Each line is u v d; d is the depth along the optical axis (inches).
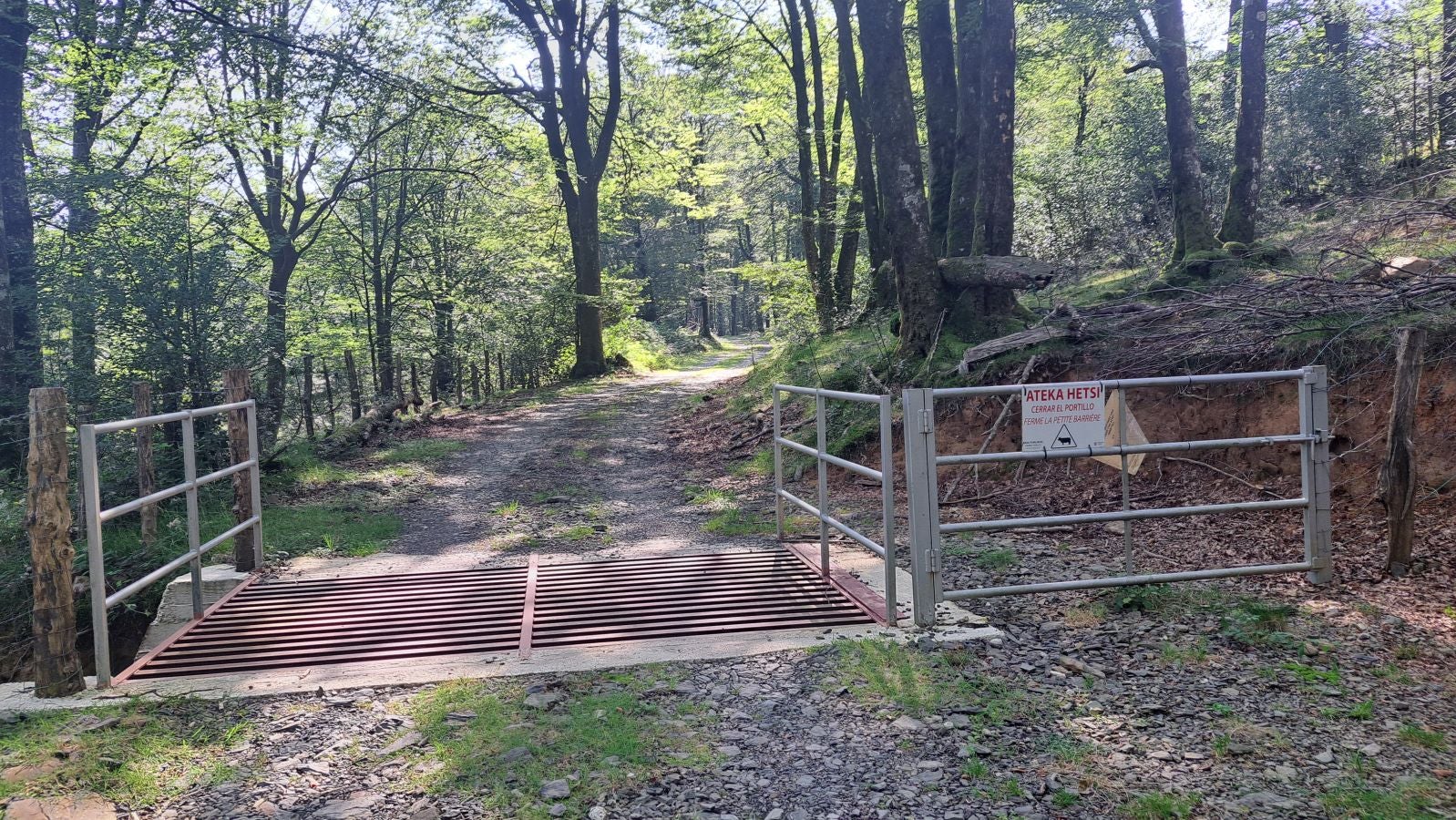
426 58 951.0
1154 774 128.1
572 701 160.7
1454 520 238.2
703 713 154.4
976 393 196.9
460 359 1063.6
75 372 388.8
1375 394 278.4
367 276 982.4
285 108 685.9
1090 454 199.9
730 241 2090.3
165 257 397.1
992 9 467.8
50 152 674.2
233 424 266.5
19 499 366.9
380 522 354.9
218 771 136.6
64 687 170.2
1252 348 311.9
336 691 168.9
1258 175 496.7
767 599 226.7
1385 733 137.9
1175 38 504.1
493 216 1081.4
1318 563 213.8
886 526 198.1
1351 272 366.3
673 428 653.9
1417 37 646.5
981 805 121.4
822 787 127.9
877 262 699.4
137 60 574.2
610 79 1052.5
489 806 124.1
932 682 163.6
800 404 539.5
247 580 257.8
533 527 353.1
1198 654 171.9
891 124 441.7
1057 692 158.1
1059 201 774.5
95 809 125.7
